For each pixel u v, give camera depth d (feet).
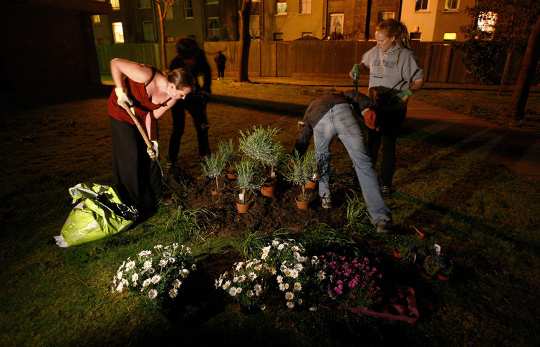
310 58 71.82
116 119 10.64
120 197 11.14
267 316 7.45
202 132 15.67
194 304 7.69
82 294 8.14
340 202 12.25
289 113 31.01
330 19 89.30
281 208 11.46
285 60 73.36
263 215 11.08
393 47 11.78
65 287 8.38
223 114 30.19
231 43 75.61
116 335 7.06
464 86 55.31
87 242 9.99
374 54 12.47
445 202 12.78
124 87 10.07
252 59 75.31
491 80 55.72
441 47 60.29
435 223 11.22
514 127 25.32
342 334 7.01
